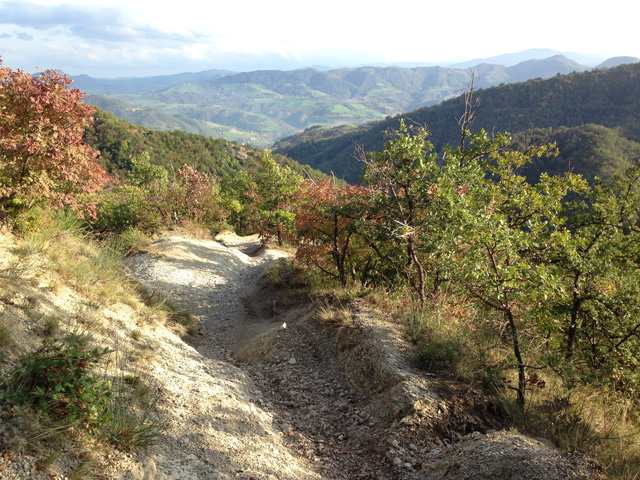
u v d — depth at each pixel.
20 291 4.59
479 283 5.67
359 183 9.08
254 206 29.69
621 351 7.21
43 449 2.76
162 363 5.28
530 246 7.44
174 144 102.69
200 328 9.23
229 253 18.12
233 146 119.00
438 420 4.53
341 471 4.08
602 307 7.39
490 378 5.13
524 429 4.37
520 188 9.77
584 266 7.22
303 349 7.29
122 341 5.27
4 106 6.73
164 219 21.62
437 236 7.20
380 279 10.99
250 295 12.29
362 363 6.00
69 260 6.49
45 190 7.23
